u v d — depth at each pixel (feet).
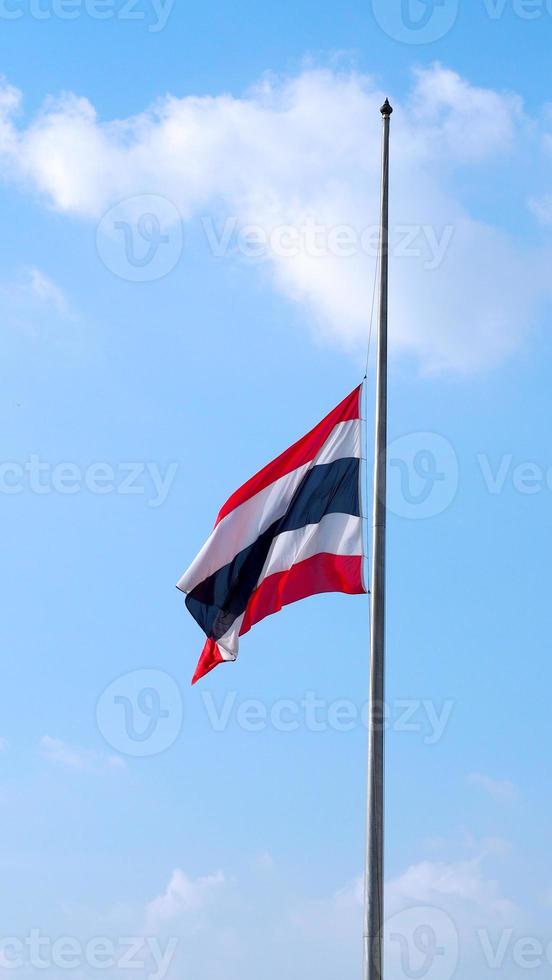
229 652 222.69
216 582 224.12
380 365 214.90
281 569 222.28
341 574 219.00
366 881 187.73
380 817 190.60
